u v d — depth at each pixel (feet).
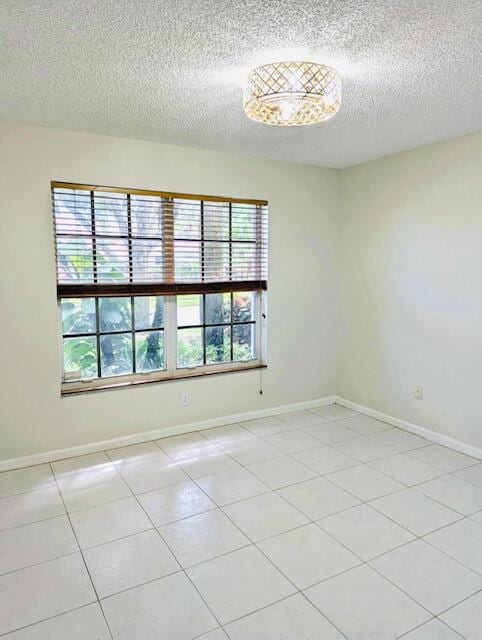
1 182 9.66
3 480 9.72
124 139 10.79
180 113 9.01
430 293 11.70
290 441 11.84
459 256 10.93
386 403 13.23
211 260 12.49
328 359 14.80
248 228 13.03
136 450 11.28
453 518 8.22
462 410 11.10
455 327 11.15
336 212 14.40
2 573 6.81
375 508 8.57
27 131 9.77
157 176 11.28
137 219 11.34
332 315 14.73
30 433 10.42
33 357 10.31
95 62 6.74
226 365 13.17
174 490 9.27
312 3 5.21
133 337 11.80
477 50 6.40
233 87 7.72
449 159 10.98
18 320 10.09
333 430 12.63
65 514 8.39
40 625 5.85
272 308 13.51
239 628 5.77
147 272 11.59
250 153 12.25
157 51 6.41
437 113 9.03
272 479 9.73
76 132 10.25
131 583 6.60
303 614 5.99
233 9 5.33
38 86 7.64
